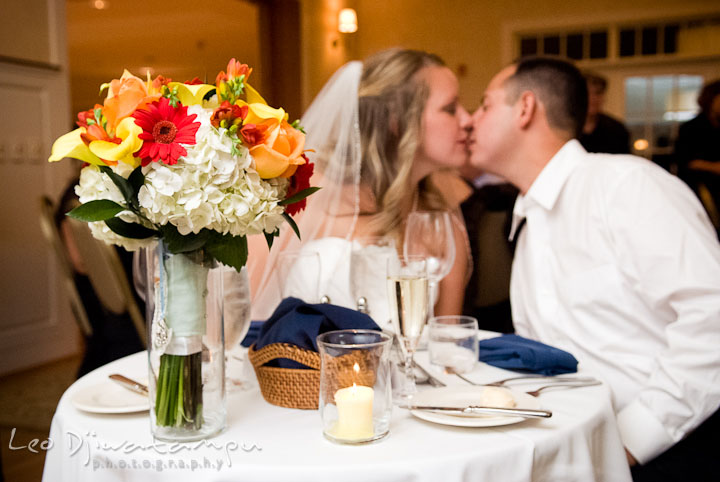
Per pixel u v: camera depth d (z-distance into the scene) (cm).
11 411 348
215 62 1026
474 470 89
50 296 455
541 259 190
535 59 206
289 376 110
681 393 141
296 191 102
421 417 101
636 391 166
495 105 208
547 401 114
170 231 93
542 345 138
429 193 246
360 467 86
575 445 100
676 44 673
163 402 96
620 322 169
